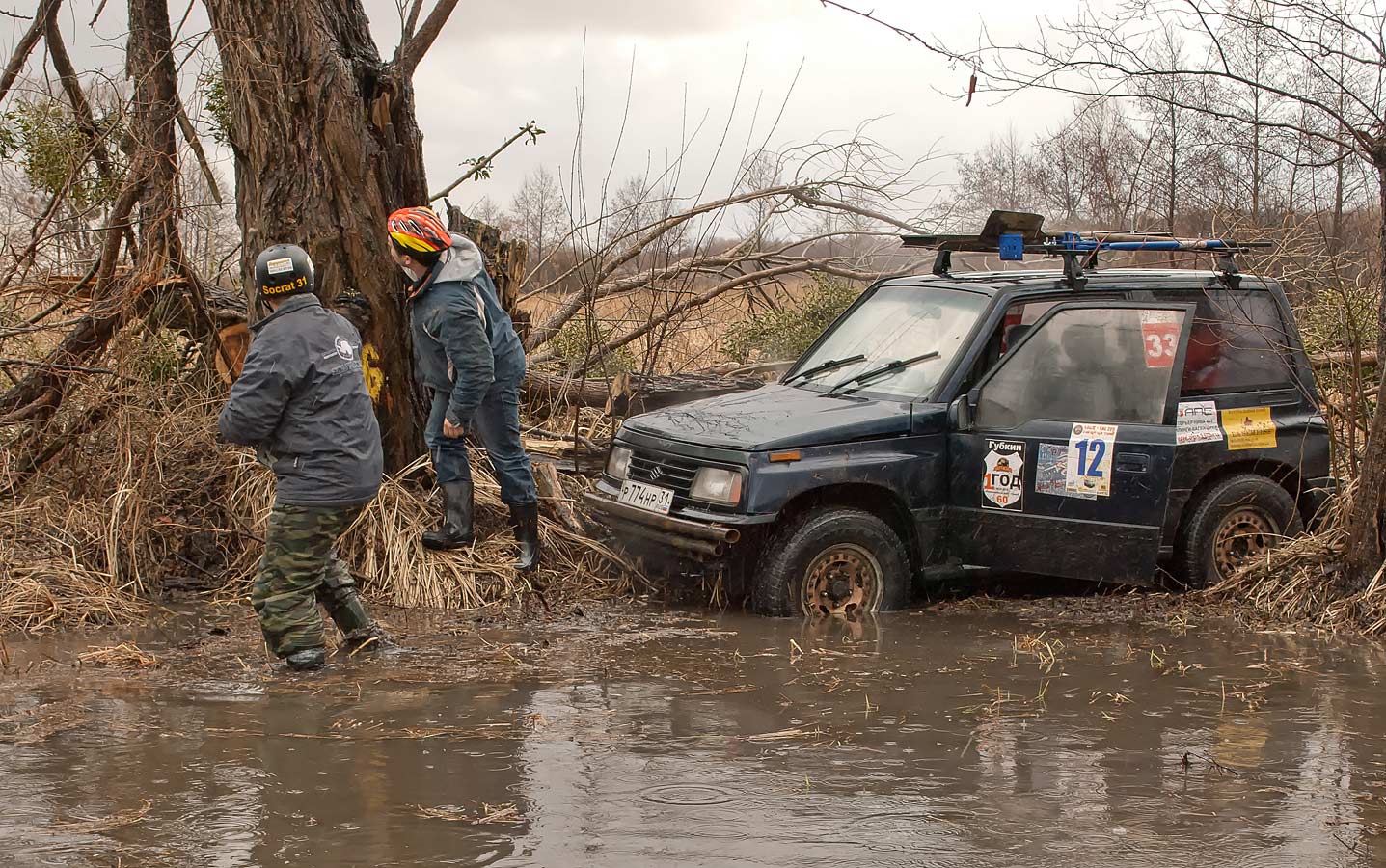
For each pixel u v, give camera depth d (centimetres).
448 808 395
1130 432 695
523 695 526
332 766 435
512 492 718
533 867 349
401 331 762
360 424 566
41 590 668
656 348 945
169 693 527
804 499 691
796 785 418
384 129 759
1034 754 453
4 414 792
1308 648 618
